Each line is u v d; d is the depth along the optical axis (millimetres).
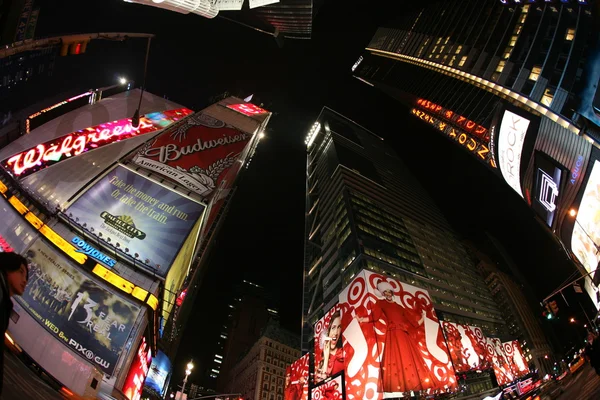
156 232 40688
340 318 65125
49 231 35812
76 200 40031
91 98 58719
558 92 57375
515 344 84812
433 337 60031
